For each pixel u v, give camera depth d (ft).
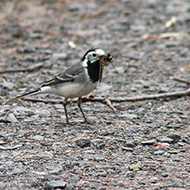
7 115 38.63
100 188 25.35
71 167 28.17
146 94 47.80
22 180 26.21
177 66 59.16
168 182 26.25
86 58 34.99
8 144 31.96
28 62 60.95
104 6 91.50
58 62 61.21
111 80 53.72
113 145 32.14
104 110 41.60
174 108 42.50
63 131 34.86
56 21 81.51
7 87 48.62
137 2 94.17
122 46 68.80
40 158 29.45
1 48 66.64
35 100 43.68
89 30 77.20
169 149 31.68
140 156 30.32
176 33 74.74
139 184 25.99
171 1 94.32
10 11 84.23
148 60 62.18
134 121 38.04
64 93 35.63
